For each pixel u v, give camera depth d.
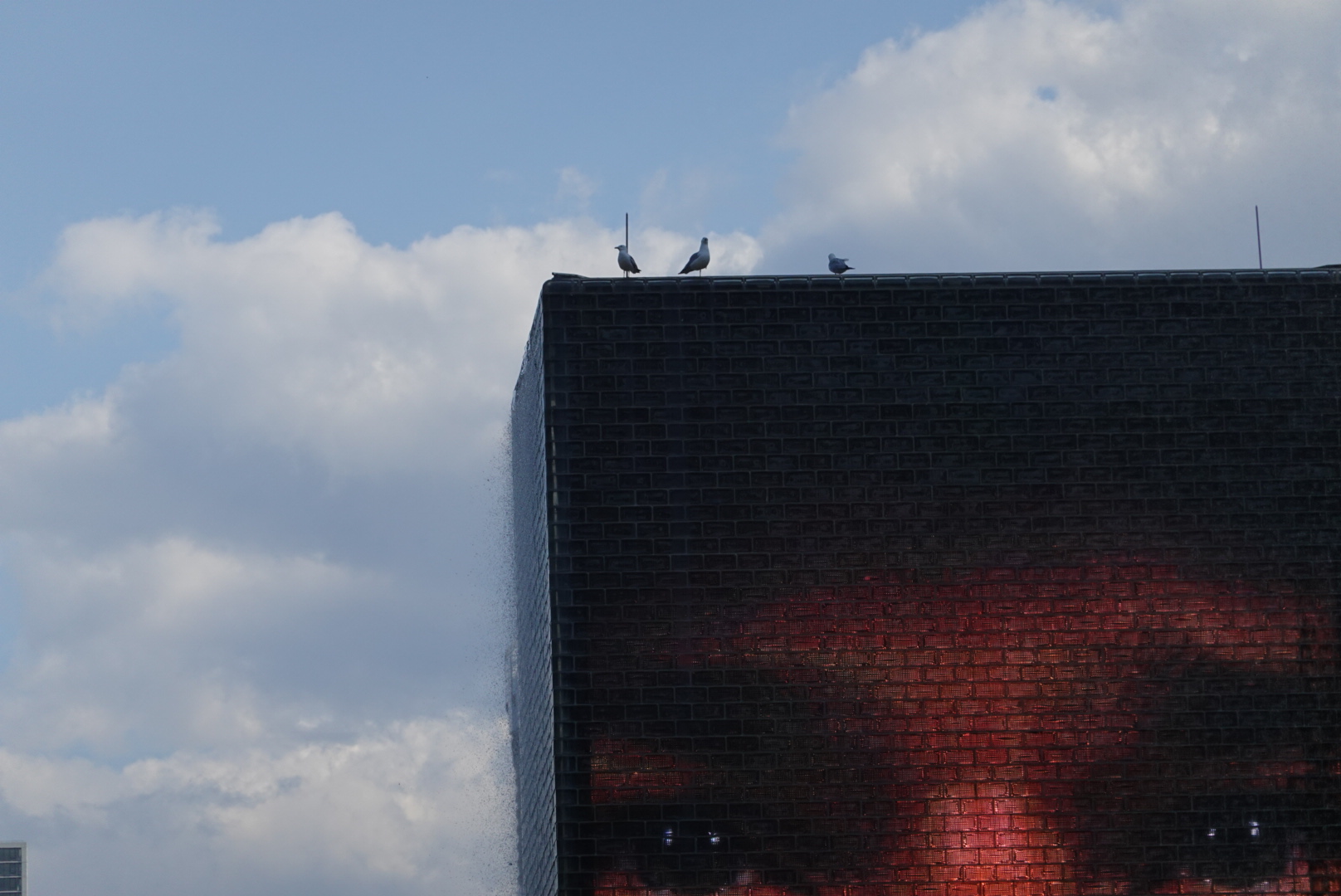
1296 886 89.88
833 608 91.69
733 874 88.88
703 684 90.62
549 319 94.00
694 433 93.06
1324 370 94.81
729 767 89.88
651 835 89.06
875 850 89.44
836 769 90.12
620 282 94.50
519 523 115.38
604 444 92.88
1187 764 90.94
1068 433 93.81
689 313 94.25
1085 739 90.94
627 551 91.88
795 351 94.00
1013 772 90.50
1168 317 95.12
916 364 94.19
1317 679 91.94
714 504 92.44
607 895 88.38
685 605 91.50
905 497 92.88
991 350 94.44
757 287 94.56
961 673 91.38
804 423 93.38
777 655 91.12
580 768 89.62
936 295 94.81
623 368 93.62
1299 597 92.69
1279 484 93.75
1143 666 91.81
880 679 91.12
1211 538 93.19
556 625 91.00
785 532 92.25
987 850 89.69
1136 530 93.12
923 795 90.06
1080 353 94.62
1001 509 93.06
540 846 100.44
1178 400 94.38
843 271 95.25
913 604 91.94
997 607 92.06
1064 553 92.75
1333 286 95.62
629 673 90.69
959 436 93.56
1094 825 90.12
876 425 93.50
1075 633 92.00
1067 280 95.25
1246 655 92.12
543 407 94.06
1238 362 94.81
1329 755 91.19
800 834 89.38
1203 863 89.94
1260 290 95.50
